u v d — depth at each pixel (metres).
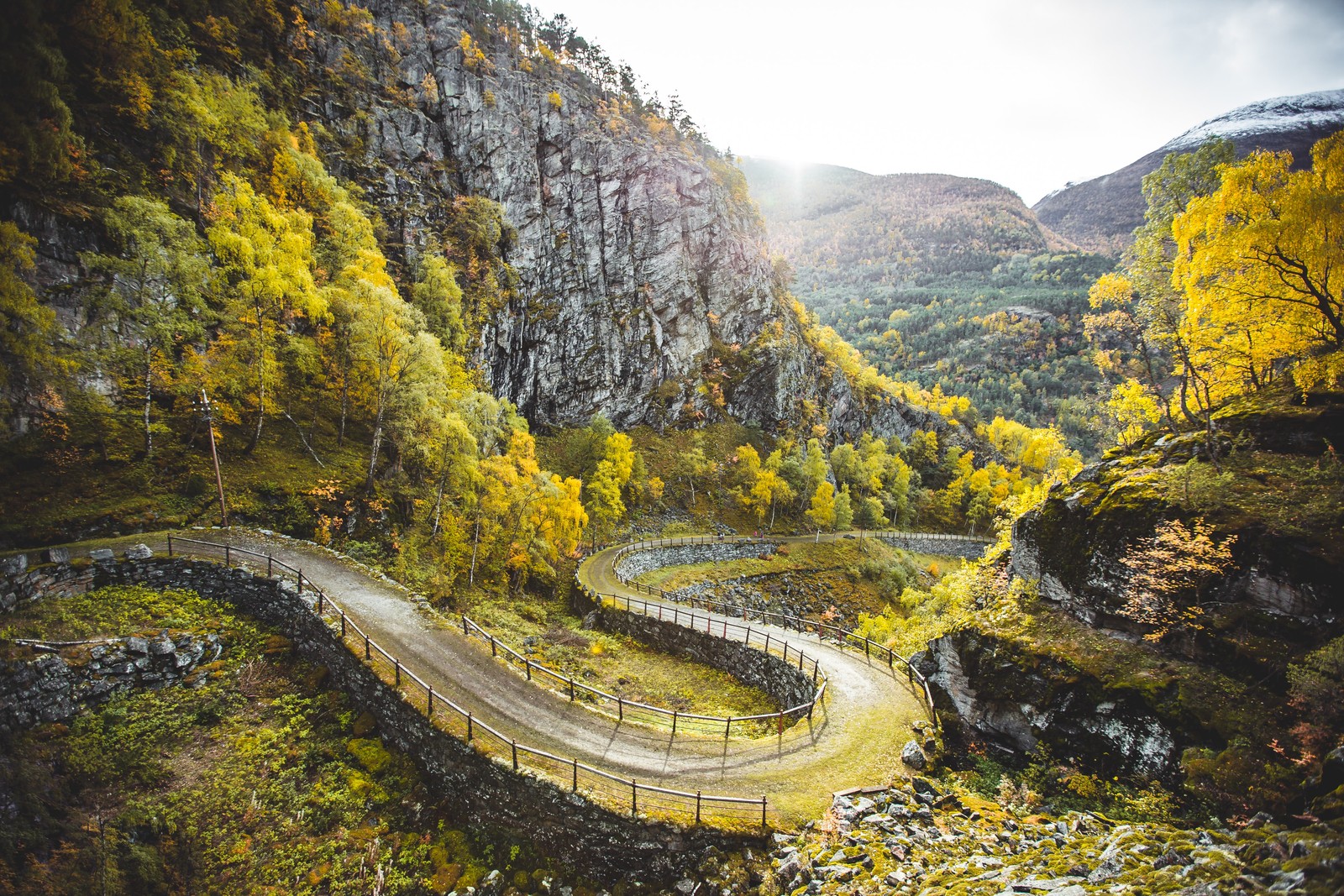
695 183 107.62
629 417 94.12
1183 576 17.30
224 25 58.25
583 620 41.59
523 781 17.20
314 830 17.97
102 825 16.33
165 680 21.81
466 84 81.12
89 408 31.02
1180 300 22.50
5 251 27.48
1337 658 13.33
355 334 37.81
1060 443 126.31
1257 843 9.75
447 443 37.97
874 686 25.42
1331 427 17.86
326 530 33.41
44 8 37.28
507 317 76.56
